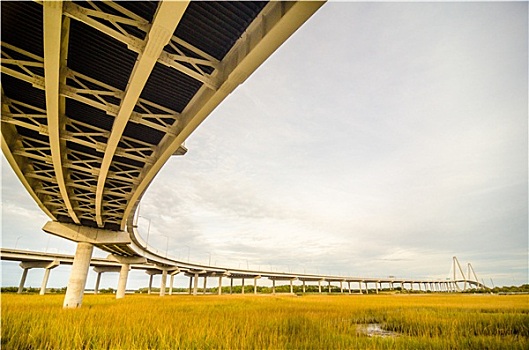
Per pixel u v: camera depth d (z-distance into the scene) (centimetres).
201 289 16012
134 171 2147
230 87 1156
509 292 14050
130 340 1248
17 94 1423
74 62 1228
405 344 1298
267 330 1544
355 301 5372
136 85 1134
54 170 1962
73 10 878
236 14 984
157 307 3002
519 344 1292
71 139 1603
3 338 1300
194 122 1418
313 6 787
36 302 3459
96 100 1443
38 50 1170
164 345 1181
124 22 948
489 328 1842
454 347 1280
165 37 896
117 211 2988
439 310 3188
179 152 1872
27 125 1469
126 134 1764
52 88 1148
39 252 6912
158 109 1525
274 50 953
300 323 1873
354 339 1379
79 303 3191
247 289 16375
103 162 1828
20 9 982
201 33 1074
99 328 1470
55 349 1180
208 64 1155
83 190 2523
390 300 5919
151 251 6278
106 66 1252
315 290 17000
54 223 3284
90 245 3453
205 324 1595
